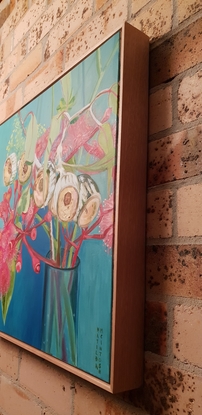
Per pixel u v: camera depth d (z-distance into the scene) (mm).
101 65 676
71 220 705
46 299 755
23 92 1076
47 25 1003
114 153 604
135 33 639
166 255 565
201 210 523
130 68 623
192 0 591
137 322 575
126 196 586
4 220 992
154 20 658
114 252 574
